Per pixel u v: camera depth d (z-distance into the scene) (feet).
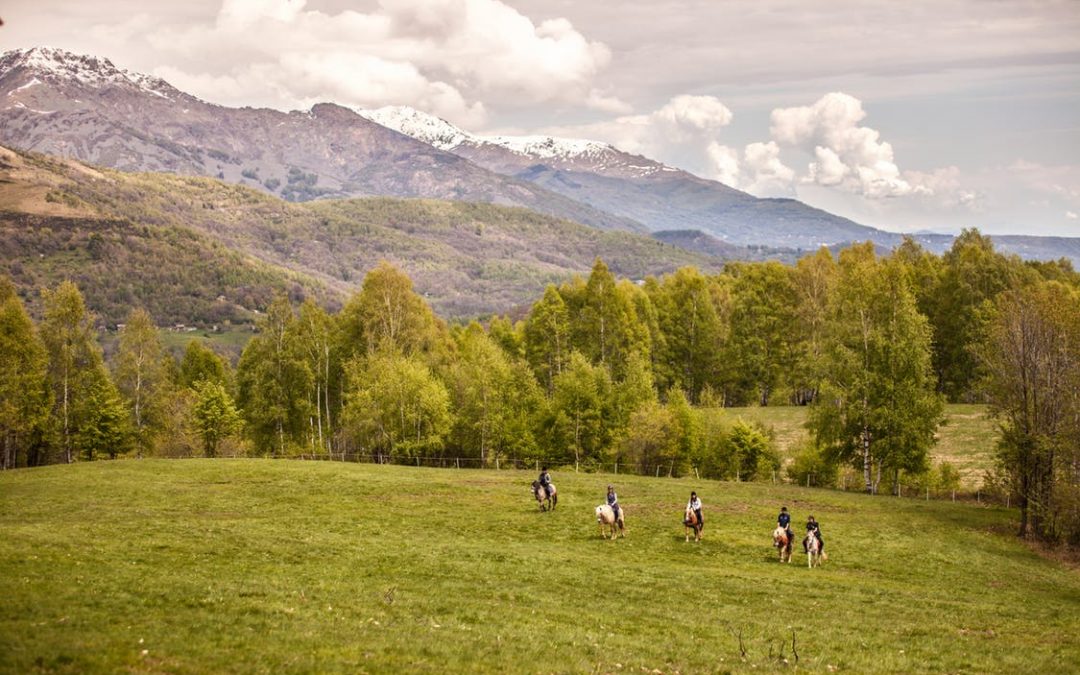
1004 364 177.68
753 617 96.84
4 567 89.25
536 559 124.16
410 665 66.85
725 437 260.21
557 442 271.49
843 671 76.38
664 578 116.47
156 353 300.20
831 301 264.93
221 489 189.98
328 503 175.83
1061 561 153.48
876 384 223.30
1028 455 169.37
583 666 70.90
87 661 60.44
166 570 97.55
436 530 150.00
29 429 265.34
